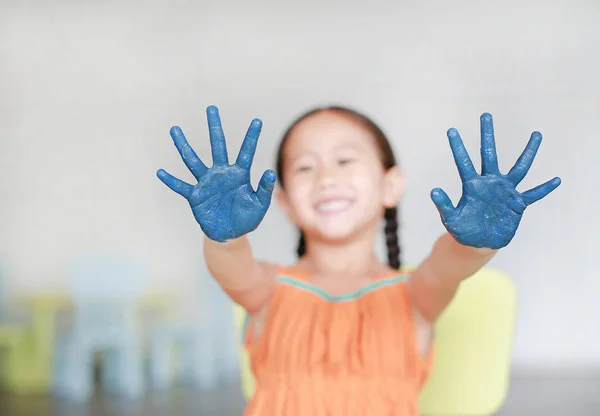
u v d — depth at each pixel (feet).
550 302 22.75
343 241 4.31
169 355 18.22
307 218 4.28
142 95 23.66
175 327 17.99
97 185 23.49
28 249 23.29
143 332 18.61
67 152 23.50
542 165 22.81
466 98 23.18
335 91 23.59
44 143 23.49
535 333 22.74
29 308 19.47
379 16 23.52
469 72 23.18
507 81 23.03
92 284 16.15
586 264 22.68
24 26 23.62
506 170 22.86
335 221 4.21
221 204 3.42
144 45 23.75
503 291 5.04
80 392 15.97
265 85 23.67
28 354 17.25
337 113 4.40
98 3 23.73
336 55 23.62
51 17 23.63
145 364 18.71
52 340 17.20
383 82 23.45
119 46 23.72
